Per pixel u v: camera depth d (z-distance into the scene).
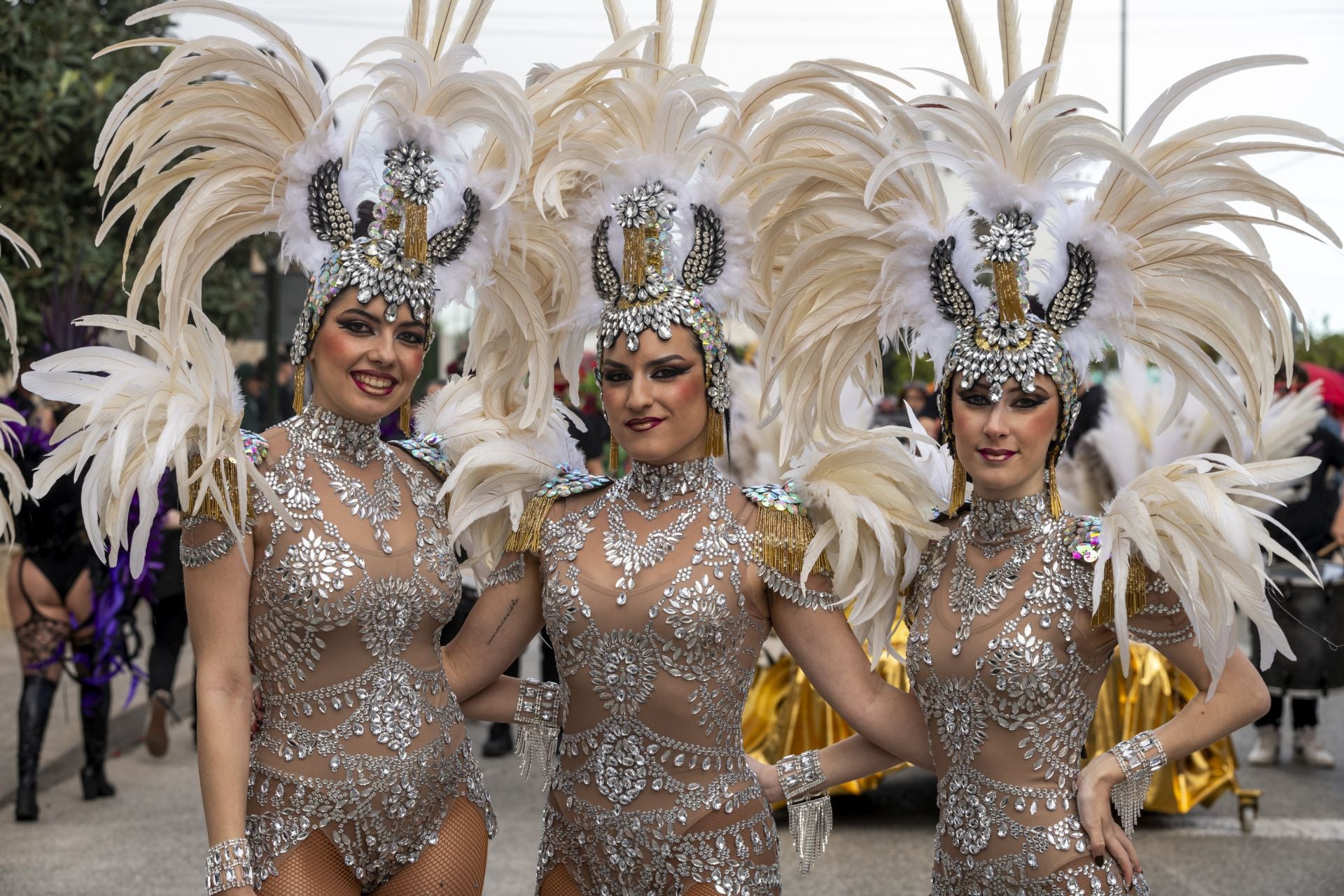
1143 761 2.33
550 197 2.51
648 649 2.43
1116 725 4.80
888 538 2.52
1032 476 2.39
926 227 2.45
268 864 2.37
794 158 2.56
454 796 2.59
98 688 5.52
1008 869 2.34
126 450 2.26
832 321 2.58
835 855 4.75
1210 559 2.26
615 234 2.52
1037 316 2.41
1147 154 2.37
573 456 2.93
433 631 2.56
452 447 2.80
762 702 5.10
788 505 2.53
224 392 2.43
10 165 9.39
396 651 2.47
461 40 2.65
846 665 2.55
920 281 2.48
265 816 2.39
